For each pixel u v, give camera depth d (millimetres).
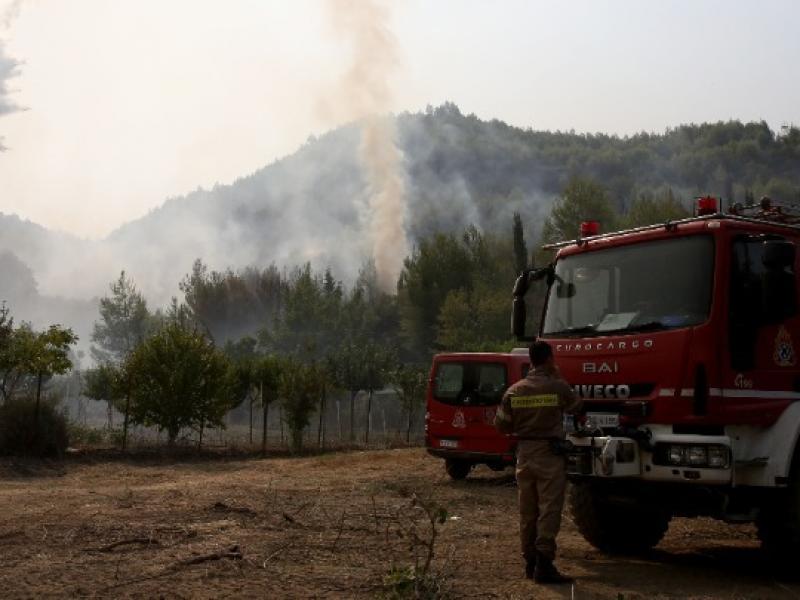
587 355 8133
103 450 20703
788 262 7379
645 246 8133
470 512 11250
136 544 8102
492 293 72125
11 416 18594
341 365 39562
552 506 7109
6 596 6129
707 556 8773
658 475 7445
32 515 9984
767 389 7539
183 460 20547
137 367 22531
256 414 55344
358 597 6246
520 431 7320
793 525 7375
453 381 16094
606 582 7227
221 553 7559
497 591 6676
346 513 10438
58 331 19828
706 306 7473
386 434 39781
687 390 7359
